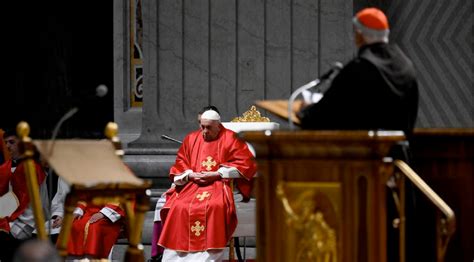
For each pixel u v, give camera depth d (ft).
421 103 126.82
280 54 127.65
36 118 161.38
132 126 139.85
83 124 158.30
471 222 71.26
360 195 59.93
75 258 108.58
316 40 126.93
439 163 71.87
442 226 64.44
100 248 108.37
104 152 70.18
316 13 126.93
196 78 129.08
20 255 38.52
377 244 59.82
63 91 160.66
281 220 61.11
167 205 108.47
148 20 130.11
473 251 71.20
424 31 126.72
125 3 141.08
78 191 69.15
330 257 60.18
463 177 71.46
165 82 129.80
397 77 65.62
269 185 61.36
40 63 161.99
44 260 38.58
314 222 60.03
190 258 105.91
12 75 162.50
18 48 162.61
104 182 66.64
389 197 69.10
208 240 105.50
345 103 63.93
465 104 126.41
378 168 59.82
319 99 66.33
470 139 70.74
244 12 128.26
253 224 108.47
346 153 59.93
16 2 161.89
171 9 129.59
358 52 67.87
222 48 128.67
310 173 60.70
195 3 129.18
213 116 109.91
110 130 71.72
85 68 160.25
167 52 129.80
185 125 129.29
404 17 127.03
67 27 160.56
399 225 65.41
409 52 126.93
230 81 128.36
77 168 67.41
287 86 127.34
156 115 130.00
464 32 126.31
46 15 161.07
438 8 126.41
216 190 107.14
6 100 162.40
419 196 71.97
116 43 141.08
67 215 68.95
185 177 108.68
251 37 128.16
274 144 60.80
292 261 60.75
